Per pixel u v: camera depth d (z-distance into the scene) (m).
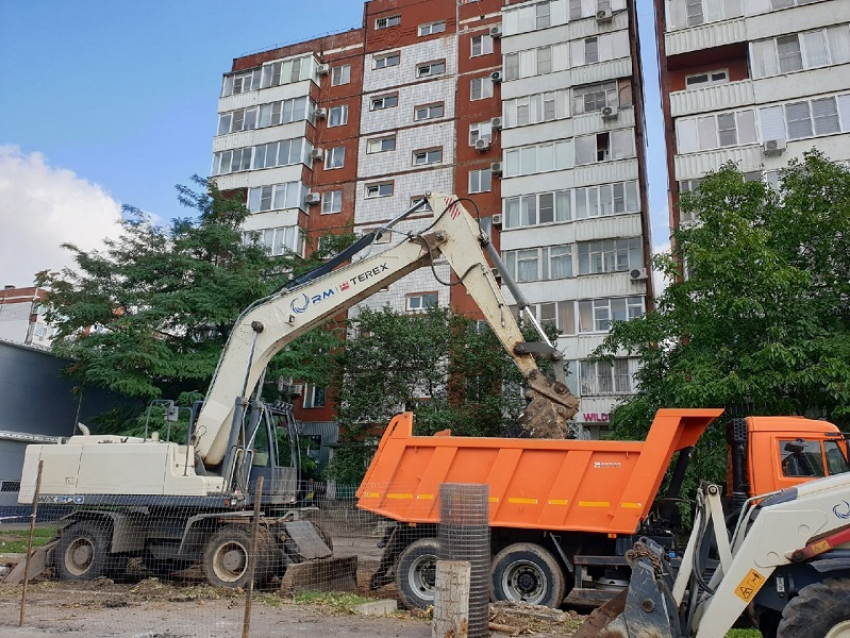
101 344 22.58
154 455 11.12
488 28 34.09
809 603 4.70
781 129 23.47
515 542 9.24
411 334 23.14
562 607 9.03
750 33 24.81
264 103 36.47
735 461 9.40
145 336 21.61
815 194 15.29
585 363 25.89
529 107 30.03
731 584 5.09
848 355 12.89
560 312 26.95
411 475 9.78
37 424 25.45
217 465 11.52
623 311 26.09
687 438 9.12
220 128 37.09
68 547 11.15
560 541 9.01
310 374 23.80
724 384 13.01
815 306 14.08
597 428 25.58
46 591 9.93
